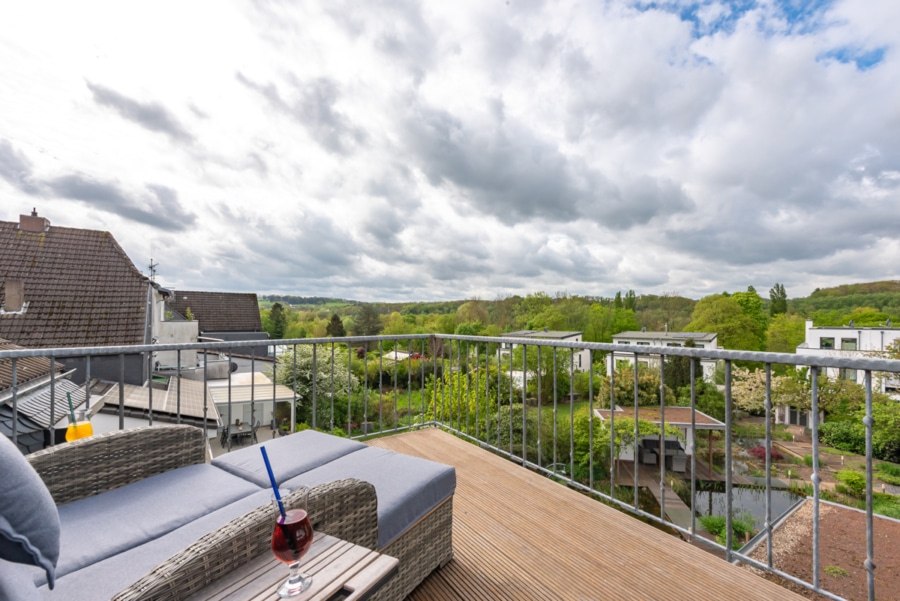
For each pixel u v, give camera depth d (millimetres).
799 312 40344
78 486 1478
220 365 15062
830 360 1411
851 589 2781
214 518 1321
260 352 20562
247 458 1841
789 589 1575
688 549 1840
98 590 995
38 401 5344
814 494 1511
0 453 628
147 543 1203
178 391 2365
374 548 1315
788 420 16938
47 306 11281
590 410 2359
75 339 10867
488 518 2111
